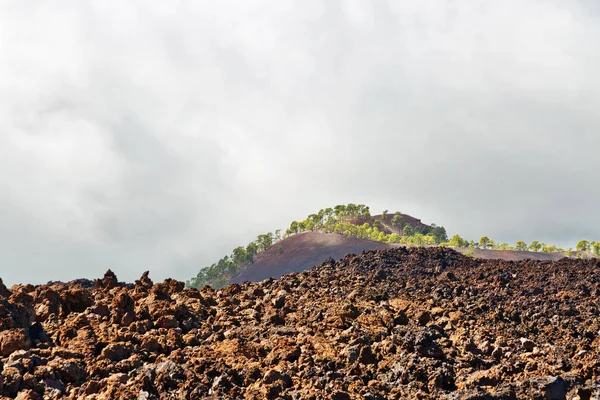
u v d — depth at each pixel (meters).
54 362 33.38
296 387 35.09
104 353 35.81
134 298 48.97
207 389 33.31
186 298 49.34
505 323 52.31
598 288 66.94
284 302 51.97
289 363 38.66
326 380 36.00
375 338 44.38
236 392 33.78
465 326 49.16
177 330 42.44
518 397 35.72
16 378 30.86
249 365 37.03
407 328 43.75
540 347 45.47
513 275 75.38
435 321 50.31
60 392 31.28
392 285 64.50
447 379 38.19
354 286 61.81
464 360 41.69
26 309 37.88
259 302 51.94
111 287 54.38
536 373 38.56
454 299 58.69
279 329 44.72
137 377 33.00
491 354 43.75
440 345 43.78
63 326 39.16
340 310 49.22
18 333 34.72
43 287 48.31
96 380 33.12
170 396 32.28
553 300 63.56
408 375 38.47
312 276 66.81
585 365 39.62
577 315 58.28
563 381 36.19
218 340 42.38
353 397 34.69
